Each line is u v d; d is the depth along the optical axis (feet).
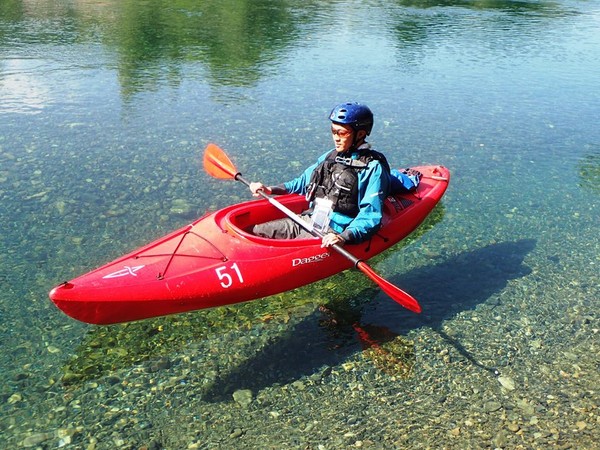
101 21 47.29
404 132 26.99
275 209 16.37
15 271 15.26
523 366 12.62
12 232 17.15
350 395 11.62
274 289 14.12
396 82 34.76
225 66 36.45
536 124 28.78
